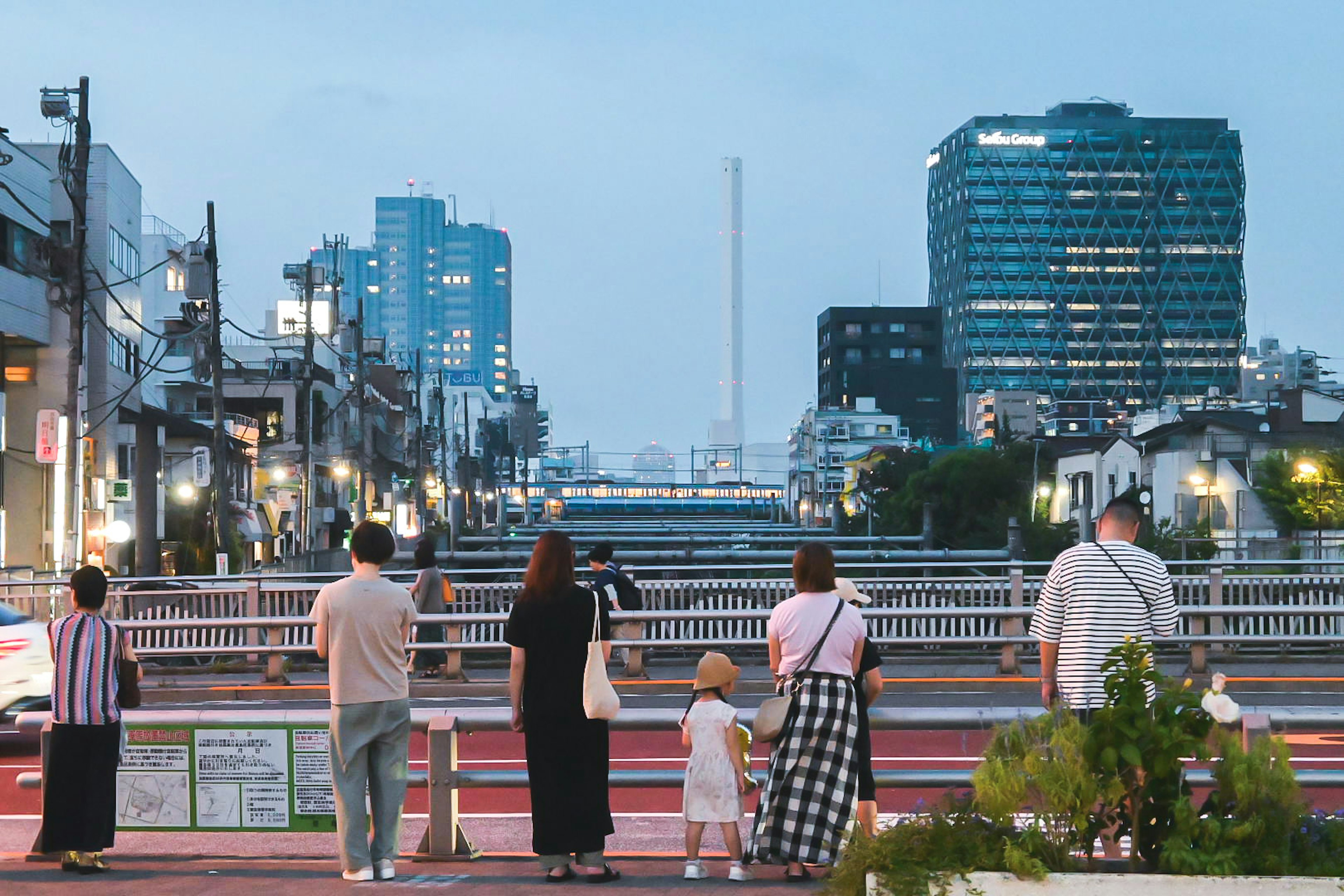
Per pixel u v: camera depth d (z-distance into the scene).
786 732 11.55
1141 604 11.48
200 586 41.78
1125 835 9.51
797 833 11.43
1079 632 11.51
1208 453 106.19
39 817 17.33
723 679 12.27
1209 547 90.81
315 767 12.66
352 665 11.91
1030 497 120.00
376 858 12.09
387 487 160.62
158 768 12.84
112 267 77.50
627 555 64.56
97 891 11.56
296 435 124.38
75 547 50.00
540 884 11.77
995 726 10.02
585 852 11.86
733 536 82.38
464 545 74.50
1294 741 21.75
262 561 112.88
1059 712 9.19
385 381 181.25
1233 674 31.56
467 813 17.19
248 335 68.62
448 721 13.06
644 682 30.28
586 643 11.97
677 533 101.56
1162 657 33.78
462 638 31.72
